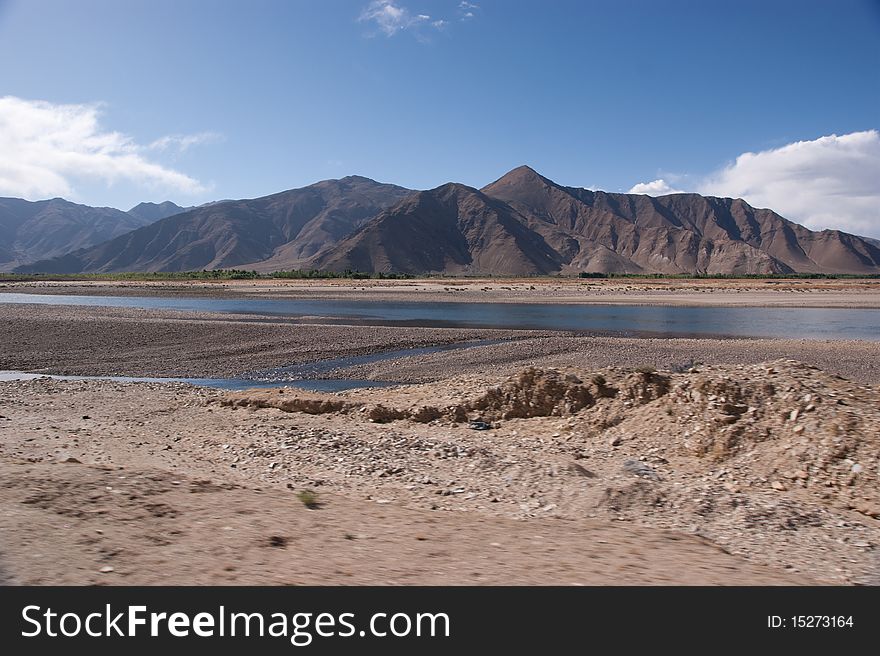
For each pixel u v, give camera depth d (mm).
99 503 7766
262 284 133125
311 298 87938
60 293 100125
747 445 12961
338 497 9656
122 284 135250
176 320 48656
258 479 11188
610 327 49688
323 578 6102
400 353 34594
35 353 32906
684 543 7887
